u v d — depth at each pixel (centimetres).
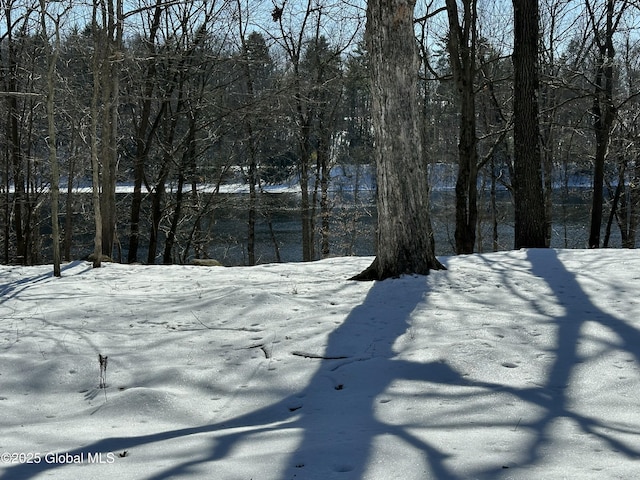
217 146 2367
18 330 695
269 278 966
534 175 1263
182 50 1836
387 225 891
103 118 1437
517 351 546
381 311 709
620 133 2220
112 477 316
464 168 1541
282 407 464
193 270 1116
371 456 327
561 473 294
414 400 444
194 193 2172
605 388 454
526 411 411
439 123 3147
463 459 317
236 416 452
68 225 2086
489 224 3438
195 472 314
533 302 722
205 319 715
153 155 2170
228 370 548
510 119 1914
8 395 516
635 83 2248
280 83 1873
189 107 1992
